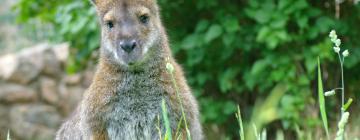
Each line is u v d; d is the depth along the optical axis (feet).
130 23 26.99
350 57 40.88
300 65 40.86
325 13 42.11
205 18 43.29
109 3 27.86
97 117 26.89
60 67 57.67
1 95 56.18
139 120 26.94
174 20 43.39
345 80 43.39
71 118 30.76
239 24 41.91
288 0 38.65
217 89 44.70
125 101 26.89
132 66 26.58
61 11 42.80
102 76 27.12
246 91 43.96
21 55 57.47
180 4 42.78
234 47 41.55
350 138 34.30
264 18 38.60
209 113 42.86
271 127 43.55
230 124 44.45
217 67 43.42
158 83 26.81
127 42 26.45
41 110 56.75
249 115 43.70
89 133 27.20
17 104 56.65
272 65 40.11
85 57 44.70
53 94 57.16
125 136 27.07
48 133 56.54
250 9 39.22
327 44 39.32
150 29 27.22
